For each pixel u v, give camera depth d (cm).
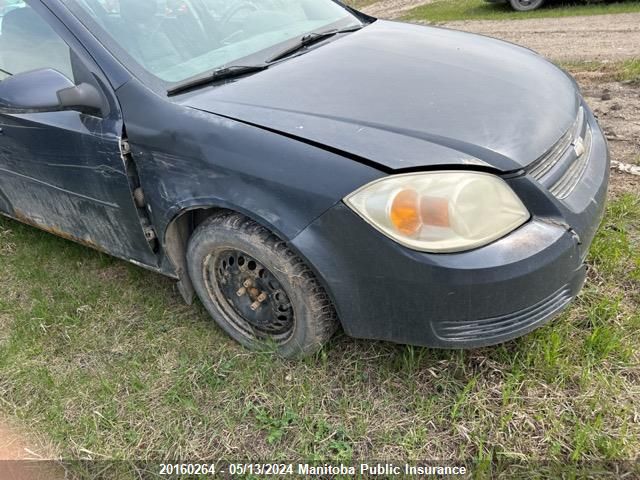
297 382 212
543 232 174
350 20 291
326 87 207
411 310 179
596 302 227
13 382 230
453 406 196
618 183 310
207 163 194
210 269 224
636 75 477
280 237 186
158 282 280
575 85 246
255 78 219
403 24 290
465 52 240
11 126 243
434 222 167
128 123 209
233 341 238
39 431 209
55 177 246
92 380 228
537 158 181
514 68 227
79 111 218
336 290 186
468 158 172
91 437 203
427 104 194
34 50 239
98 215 243
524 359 205
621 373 200
